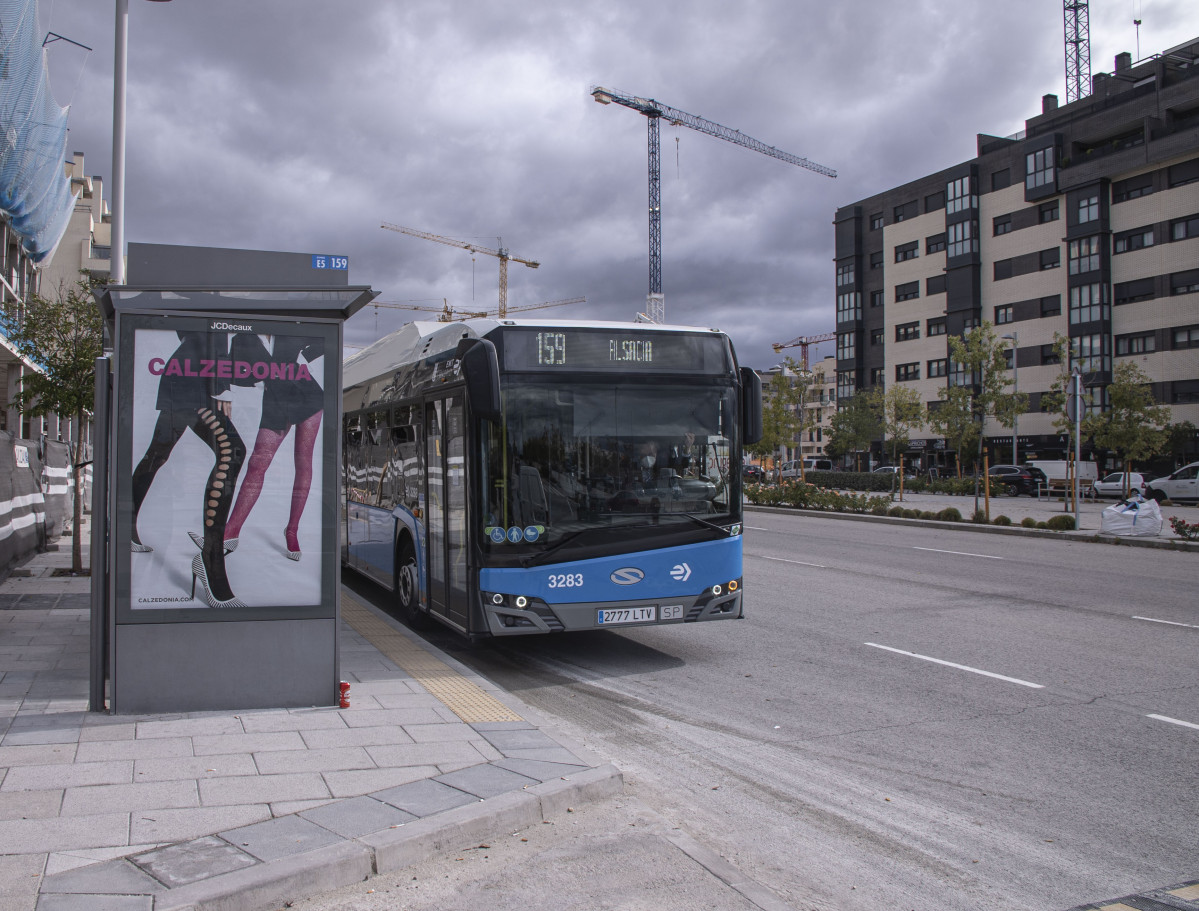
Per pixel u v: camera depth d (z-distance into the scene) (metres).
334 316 6.39
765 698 7.19
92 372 12.40
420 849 3.95
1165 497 37.75
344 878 3.70
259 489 6.00
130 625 5.82
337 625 6.13
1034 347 58.66
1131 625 10.11
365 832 3.97
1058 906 3.77
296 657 6.08
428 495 9.16
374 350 12.15
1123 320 53.78
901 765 5.55
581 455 7.90
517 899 3.63
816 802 4.95
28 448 14.53
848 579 13.91
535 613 7.64
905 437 58.16
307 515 6.08
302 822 4.08
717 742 6.04
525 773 4.80
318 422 6.09
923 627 10.08
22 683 6.54
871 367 72.69
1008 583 13.43
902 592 12.61
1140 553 17.78
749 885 3.81
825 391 134.38
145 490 5.84
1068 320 56.31
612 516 7.91
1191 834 4.52
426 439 9.23
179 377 5.88
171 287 5.86
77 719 5.66
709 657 8.71
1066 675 7.83
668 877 3.85
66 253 32.88
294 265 6.66
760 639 9.52
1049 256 57.81
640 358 8.20
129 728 5.50
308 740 5.34
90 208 33.34
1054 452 57.25
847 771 5.45
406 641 8.52
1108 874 4.08
